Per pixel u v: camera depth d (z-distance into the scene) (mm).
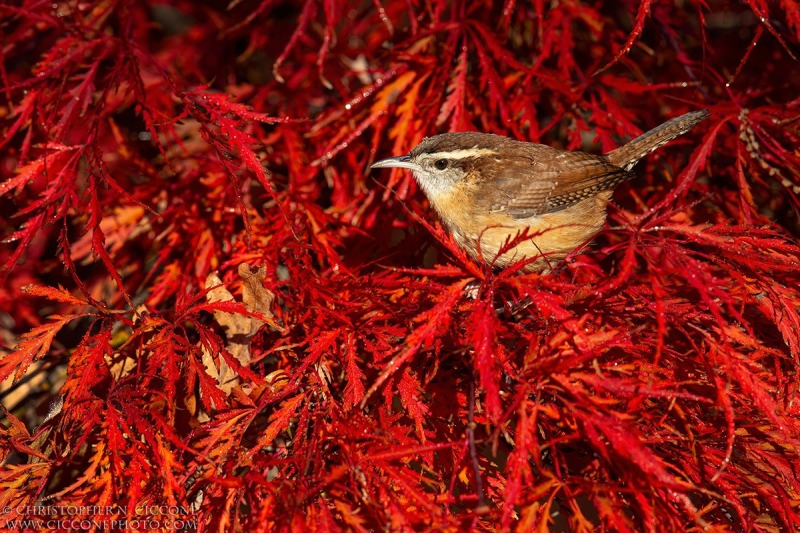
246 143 4641
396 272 4582
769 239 4242
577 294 3939
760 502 3934
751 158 5254
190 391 4059
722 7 6695
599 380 3545
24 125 5273
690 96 5980
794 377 4125
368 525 3490
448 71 5746
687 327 4328
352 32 6855
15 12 5625
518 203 5477
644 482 3451
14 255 4621
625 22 6672
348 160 5922
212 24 7508
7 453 4086
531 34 6336
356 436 3771
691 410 4074
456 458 3906
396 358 3697
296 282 4703
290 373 4297
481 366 3584
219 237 5586
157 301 5410
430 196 5605
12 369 4133
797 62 6355
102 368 4371
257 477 3559
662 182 5980
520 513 3646
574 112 5754
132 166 6008
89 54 5898
